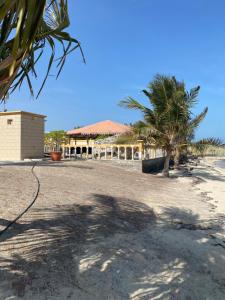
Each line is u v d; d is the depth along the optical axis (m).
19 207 7.15
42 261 4.81
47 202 8.02
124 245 5.95
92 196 9.63
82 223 6.82
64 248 5.38
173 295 4.42
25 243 5.31
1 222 6.01
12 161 17.45
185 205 10.28
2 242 5.20
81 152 22.75
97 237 6.15
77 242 5.73
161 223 7.89
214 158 51.38
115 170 17.36
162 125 19.00
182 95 18.48
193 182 17.08
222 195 13.10
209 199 11.95
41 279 4.33
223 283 4.91
